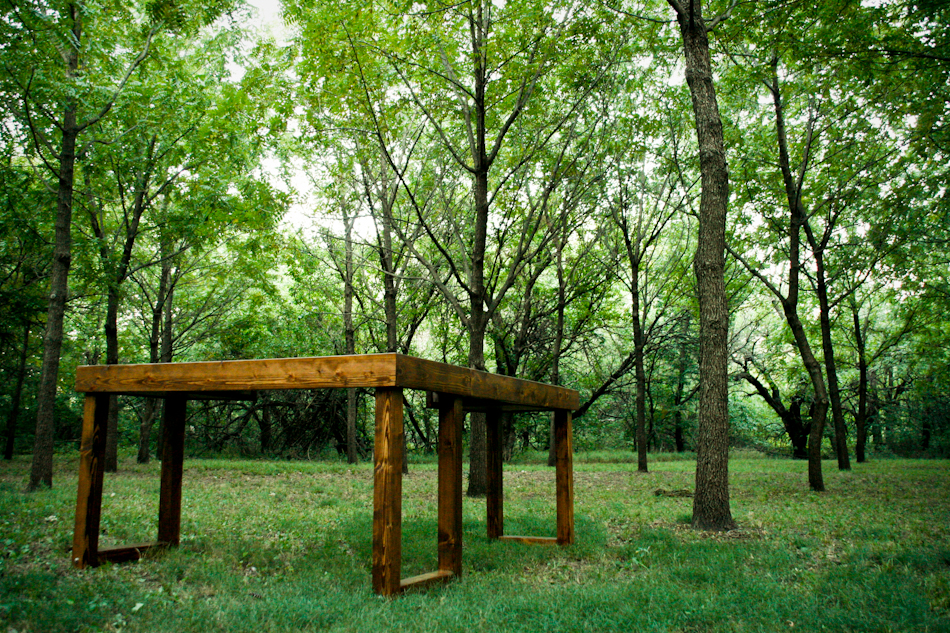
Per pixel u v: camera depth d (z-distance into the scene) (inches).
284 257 608.1
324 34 361.4
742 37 404.2
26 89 375.9
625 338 874.1
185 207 494.9
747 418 1175.6
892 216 538.0
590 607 149.1
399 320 819.4
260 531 244.4
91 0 381.1
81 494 183.2
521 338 831.1
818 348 960.9
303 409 914.1
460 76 432.8
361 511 301.3
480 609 144.3
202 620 131.8
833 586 167.5
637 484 484.1
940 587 162.6
